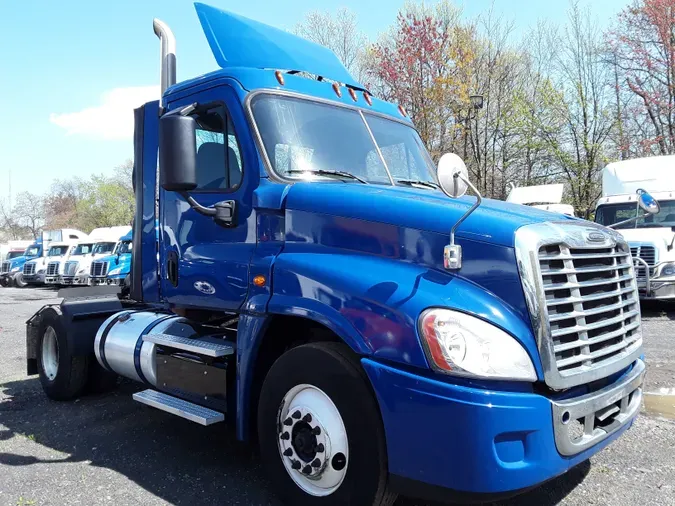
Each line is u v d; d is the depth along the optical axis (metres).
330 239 3.41
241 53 4.31
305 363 3.23
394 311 2.87
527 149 25.95
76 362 5.79
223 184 4.04
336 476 3.13
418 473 2.76
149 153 4.78
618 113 24.64
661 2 23.06
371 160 4.27
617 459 4.13
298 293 3.33
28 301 20.80
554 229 3.00
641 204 4.46
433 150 23.48
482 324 2.76
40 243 33.34
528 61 27.19
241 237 3.88
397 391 2.80
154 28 5.12
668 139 23.78
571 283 2.98
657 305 12.82
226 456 4.33
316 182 3.79
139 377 4.82
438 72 23.38
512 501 3.50
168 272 4.45
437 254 3.03
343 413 3.04
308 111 4.12
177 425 5.08
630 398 3.45
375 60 24.69
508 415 2.63
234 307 3.82
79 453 4.46
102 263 25.53
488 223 2.98
